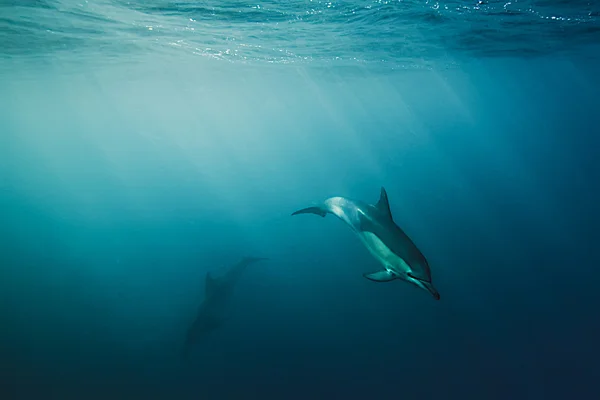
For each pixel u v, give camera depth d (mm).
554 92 69375
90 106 49875
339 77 29484
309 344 10055
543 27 13023
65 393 8867
